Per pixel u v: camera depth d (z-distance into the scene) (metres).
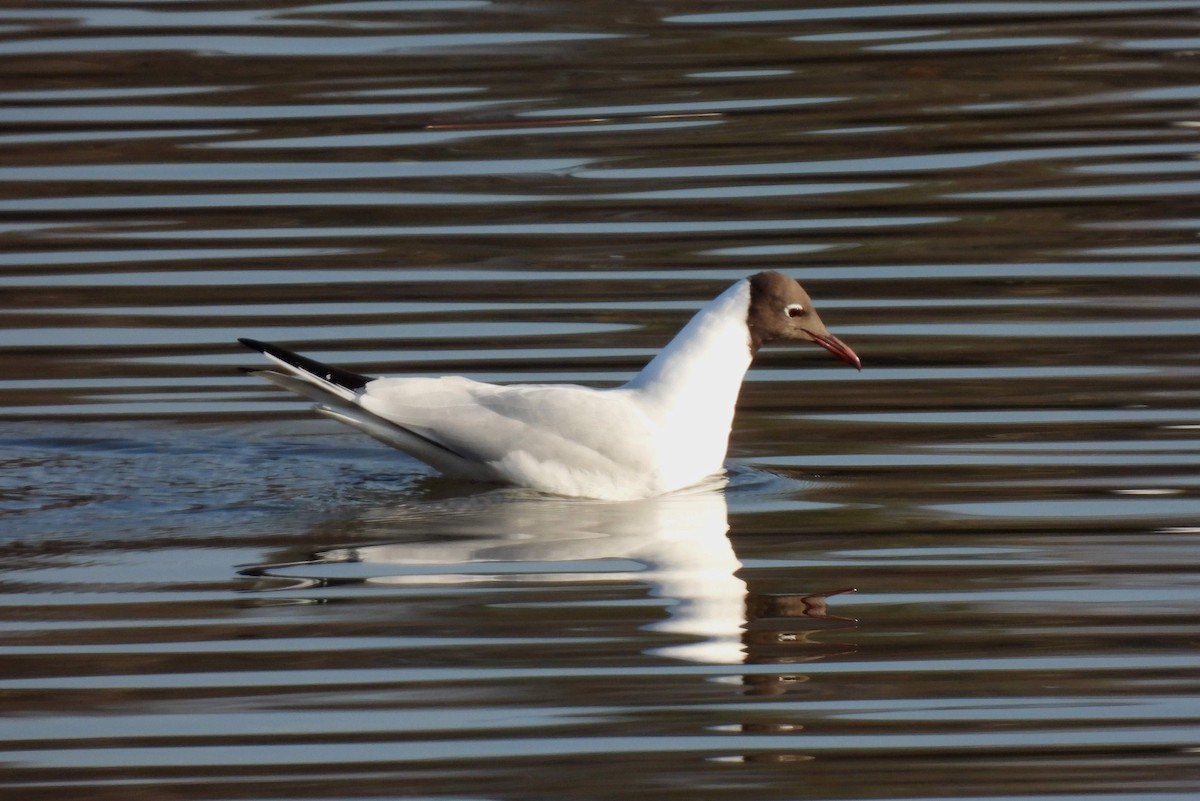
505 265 17.06
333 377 12.84
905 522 12.01
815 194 18.56
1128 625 10.24
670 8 24.17
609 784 8.49
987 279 16.61
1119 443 13.23
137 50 22.75
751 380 14.96
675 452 12.84
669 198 18.53
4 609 10.53
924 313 15.91
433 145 19.88
